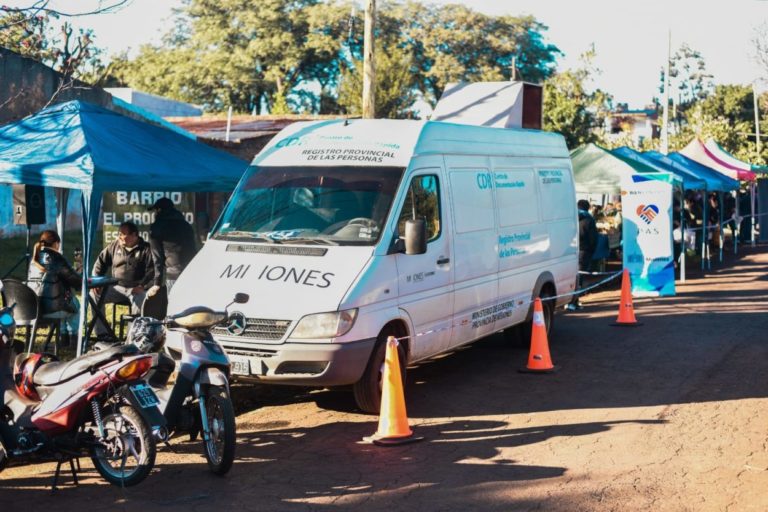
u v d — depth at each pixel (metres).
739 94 75.75
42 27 10.67
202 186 10.67
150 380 6.66
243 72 63.84
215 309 8.02
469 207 10.02
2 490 6.39
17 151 9.84
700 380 10.05
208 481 6.58
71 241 22.72
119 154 10.13
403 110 42.84
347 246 8.47
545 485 6.46
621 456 7.18
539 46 69.44
